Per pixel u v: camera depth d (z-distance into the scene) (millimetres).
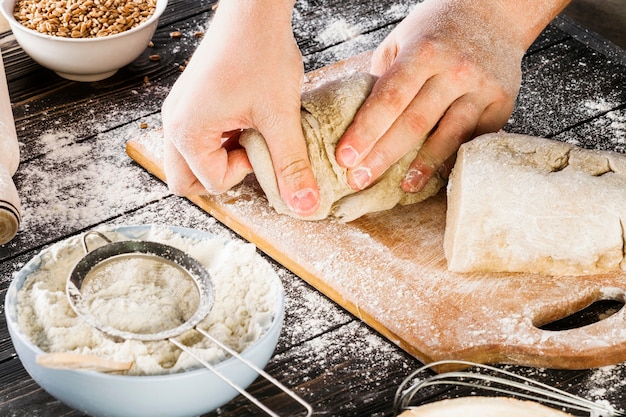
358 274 1057
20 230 1087
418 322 1017
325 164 1084
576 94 1280
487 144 1094
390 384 984
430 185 1136
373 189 1111
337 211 1103
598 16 1712
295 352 1003
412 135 1094
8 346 994
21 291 951
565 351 997
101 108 1231
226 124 1055
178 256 976
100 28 1230
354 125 1075
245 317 965
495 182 1063
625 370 1004
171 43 1329
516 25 1184
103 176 1149
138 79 1273
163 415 915
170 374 904
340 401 969
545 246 1053
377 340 1019
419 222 1118
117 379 895
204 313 942
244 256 993
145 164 1158
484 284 1054
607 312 1051
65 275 974
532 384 993
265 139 1062
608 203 1049
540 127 1233
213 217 1123
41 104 1230
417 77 1099
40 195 1121
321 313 1039
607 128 1237
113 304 942
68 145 1182
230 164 1086
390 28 1369
